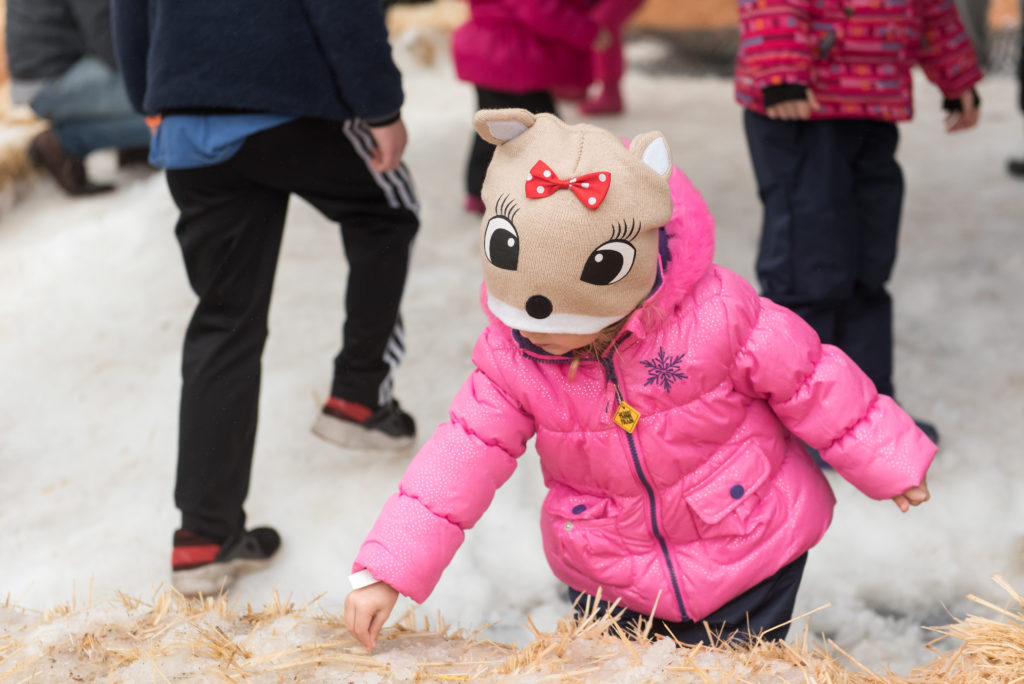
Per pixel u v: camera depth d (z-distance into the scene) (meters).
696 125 6.57
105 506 2.88
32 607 2.41
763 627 1.89
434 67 8.02
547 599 2.46
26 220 5.06
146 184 5.39
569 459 1.82
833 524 2.65
